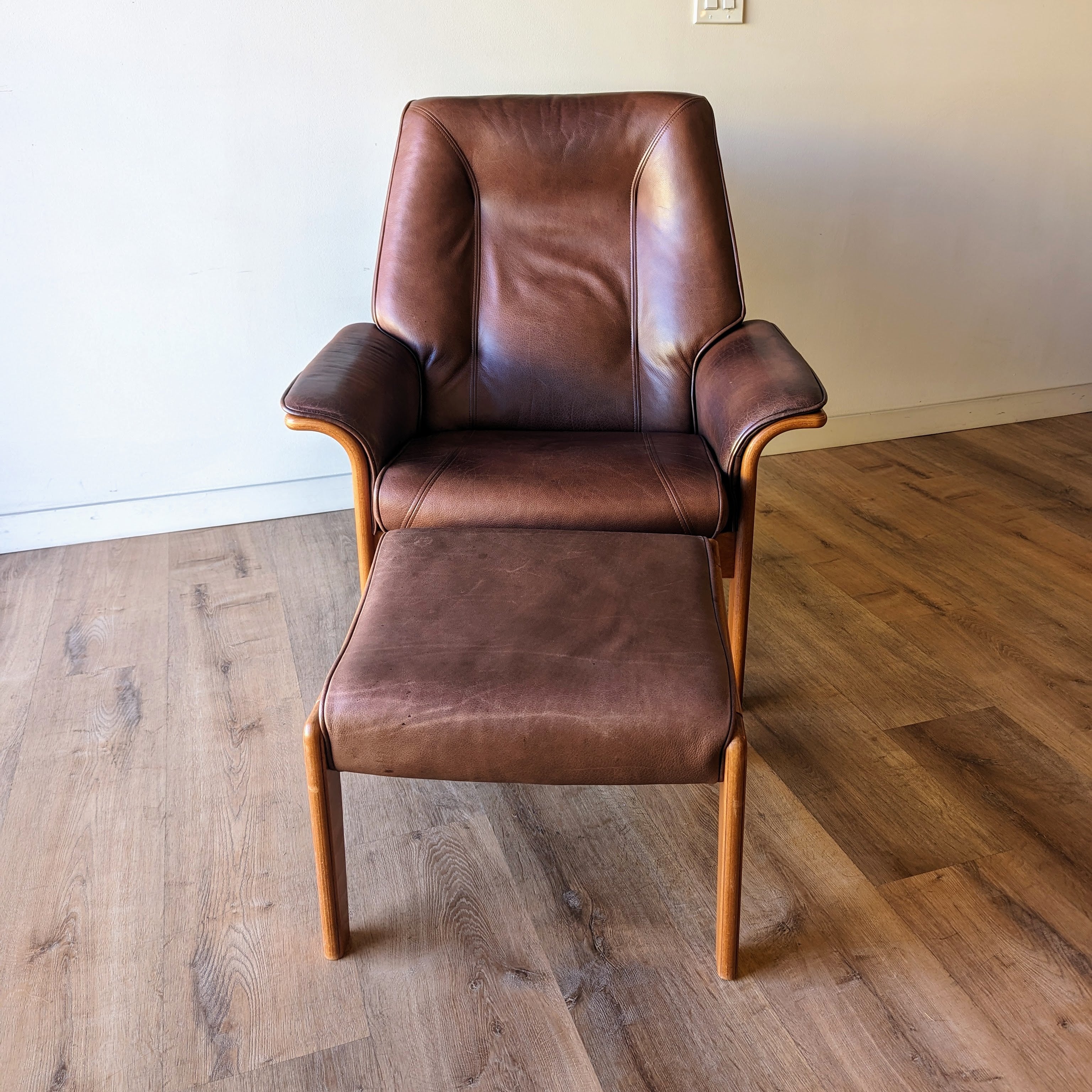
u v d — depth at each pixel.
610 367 1.65
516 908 1.19
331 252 2.03
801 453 2.54
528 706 0.95
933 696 1.56
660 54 2.03
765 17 2.05
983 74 2.25
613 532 1.30
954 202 2.37
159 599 1.88
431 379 1.64
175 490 2.13
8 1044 1.02
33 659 1.70
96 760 1.45
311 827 1.27
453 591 1.12
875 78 2.18
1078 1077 0.97
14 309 1.88
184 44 1.78
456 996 1.07
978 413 2.65
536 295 1.66
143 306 1.95
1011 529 2.10
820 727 1.49
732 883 1.03
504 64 1.96
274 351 2.07
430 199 1.62
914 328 2.48
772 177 2.21
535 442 1.52
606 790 1.39
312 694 1.59
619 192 1.65
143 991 1.08
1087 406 2.73
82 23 1.72
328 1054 1.01
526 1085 0.98
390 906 1.20
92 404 2.00
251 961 1.12
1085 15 2.26
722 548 1.40
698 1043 1.01
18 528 2.06
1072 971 1.08
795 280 2.33
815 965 1.10
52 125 1.77
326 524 2.19
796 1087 0.97
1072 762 1.41
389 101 1.93
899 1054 1.00
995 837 1.27
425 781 1.42
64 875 1.24
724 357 1.52
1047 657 1.65
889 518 2.16
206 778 1.41
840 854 1.25
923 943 1.12
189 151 1.86
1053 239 2.50
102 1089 0.98
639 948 1.13
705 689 0.96
